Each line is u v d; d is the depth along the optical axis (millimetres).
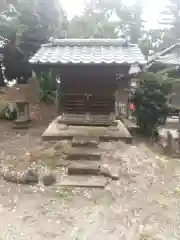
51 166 3830
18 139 5098
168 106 5844
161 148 5191
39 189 3312
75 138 4355
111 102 4945
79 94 4938
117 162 3889
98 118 4977
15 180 3488
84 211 2893
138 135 5988
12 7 7488
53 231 2576
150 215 2865
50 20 7961
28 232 2557
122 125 5164
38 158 4043
